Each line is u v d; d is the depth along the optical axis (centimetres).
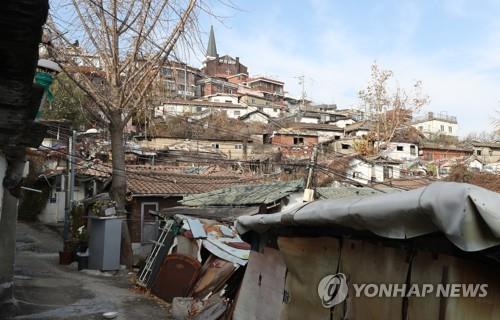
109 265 1406
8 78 420
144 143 3659
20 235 2155
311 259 486
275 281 569
